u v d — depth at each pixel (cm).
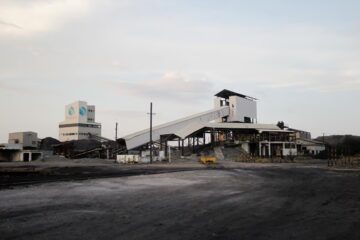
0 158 8531
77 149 10644
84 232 869
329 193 1778
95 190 1928
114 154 8988
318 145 9969
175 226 947
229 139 8750
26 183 2352
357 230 909
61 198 1569
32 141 11106
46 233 858
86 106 15575
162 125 8800
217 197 1619
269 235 846
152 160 7331
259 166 5281
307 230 905
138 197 1614
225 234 853
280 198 1579
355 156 7188
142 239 797
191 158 7675
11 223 985
